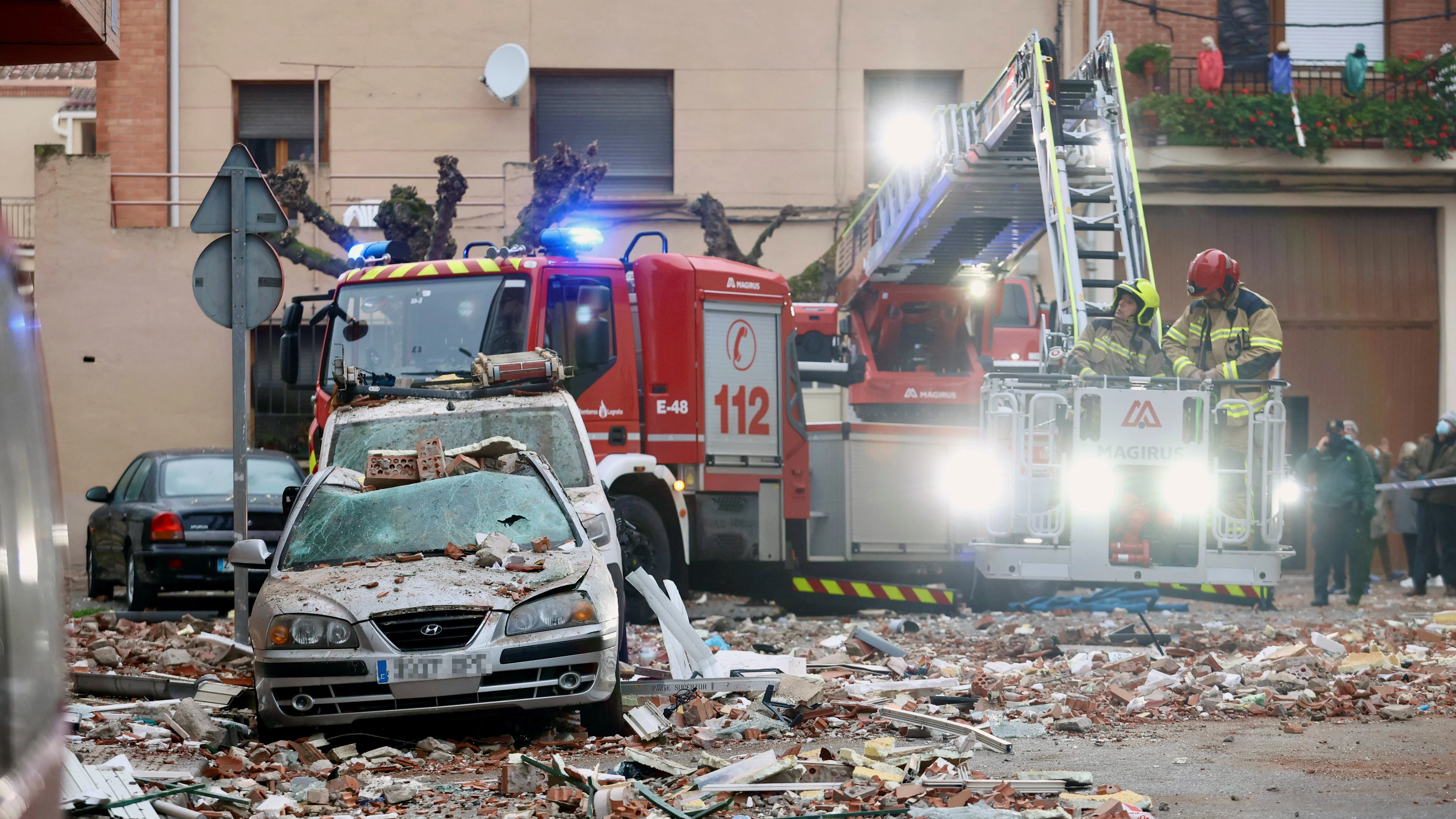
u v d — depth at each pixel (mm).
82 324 56312
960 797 14711
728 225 56594
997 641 30953
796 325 42938
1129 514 28719
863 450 38062
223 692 22031
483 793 16297
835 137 61188
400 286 33125
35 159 56375
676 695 21906
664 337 34594
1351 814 14328
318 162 57594
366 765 18094
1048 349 35750
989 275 45125
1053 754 18062
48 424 6977
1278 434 28766
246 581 26109
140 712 21312
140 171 59562
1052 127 35469
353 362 32938
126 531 38375
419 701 18859
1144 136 59188
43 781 6141
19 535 6199
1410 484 46875
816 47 61156
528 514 21594
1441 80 60000
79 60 25891
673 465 34688
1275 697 22141
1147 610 36969
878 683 23703
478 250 57031
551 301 32812
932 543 38281
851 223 50000
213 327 56750
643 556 32312
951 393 45062
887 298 45406
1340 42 61438
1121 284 30344
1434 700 22281
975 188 40031
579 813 14961
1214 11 60562
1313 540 43344
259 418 56406
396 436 24859
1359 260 61281
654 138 61594
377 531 21266
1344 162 59719
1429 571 47656
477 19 60562
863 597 36531
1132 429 28719
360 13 60281
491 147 60531
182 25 59969
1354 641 29156
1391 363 61438
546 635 19188
